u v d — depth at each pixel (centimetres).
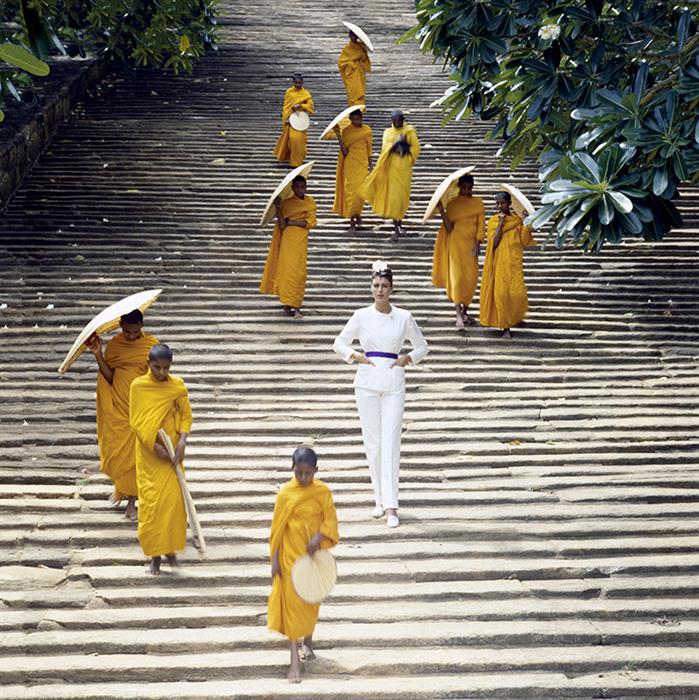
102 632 1054
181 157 2444
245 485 1327
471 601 1122
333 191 2311
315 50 3344
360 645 1048
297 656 1000
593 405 1562
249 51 3300
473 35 1520
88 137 2541
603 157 1366
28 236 2036
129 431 1217
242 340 1738
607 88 1466
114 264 1956
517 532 1236
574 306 1898
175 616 1075
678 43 1390
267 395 1595
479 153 2528
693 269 2031
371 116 2750
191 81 3006
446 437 1453
